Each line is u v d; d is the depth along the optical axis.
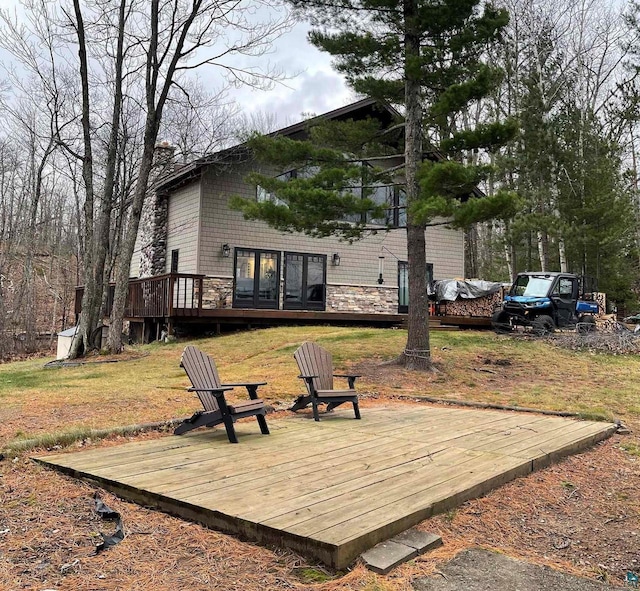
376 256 18.78
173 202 17.80
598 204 20.72
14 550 2.78
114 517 3.23
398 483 3.70
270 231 16.98
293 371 9.63
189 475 3.81
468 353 11.47
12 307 26.69
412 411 6.87
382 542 2.88
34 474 3.99
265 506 3.17
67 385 8.62
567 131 21.92
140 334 17.36
